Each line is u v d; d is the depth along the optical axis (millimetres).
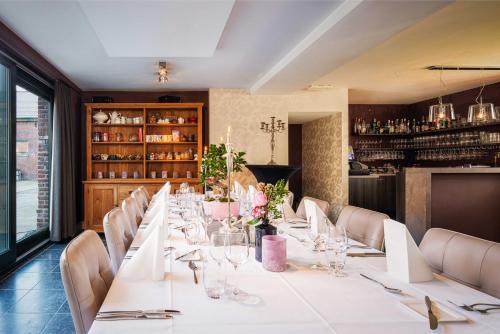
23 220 4078
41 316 2320
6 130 3314
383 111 7305
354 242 1744
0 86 3301
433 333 831
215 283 1166
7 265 3238
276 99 5555
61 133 4426
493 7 2609
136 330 843
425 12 2324
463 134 5805
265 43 3354
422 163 7035
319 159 6605
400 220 3693
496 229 3854
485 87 5457
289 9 2586
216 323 879
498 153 5301
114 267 1685
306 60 3527
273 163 5266
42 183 4598
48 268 3342
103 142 5234
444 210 3777
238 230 1721
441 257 1396
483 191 3836
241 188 3205
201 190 5230
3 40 2943
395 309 967
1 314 2346
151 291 1099
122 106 5160
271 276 1244
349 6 2344
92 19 2611
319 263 1395
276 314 931
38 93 4234
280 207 2328
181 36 2988
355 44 3023
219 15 2549
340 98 5613
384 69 4445
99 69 4328
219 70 4383
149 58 3877
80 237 1297
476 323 883
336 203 5816
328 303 1006
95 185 5051
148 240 1246
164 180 5145
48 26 2953
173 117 5535
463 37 3268
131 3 2348
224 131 5469
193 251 1558
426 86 5523
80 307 1058
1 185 3322
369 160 7172
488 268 1195
